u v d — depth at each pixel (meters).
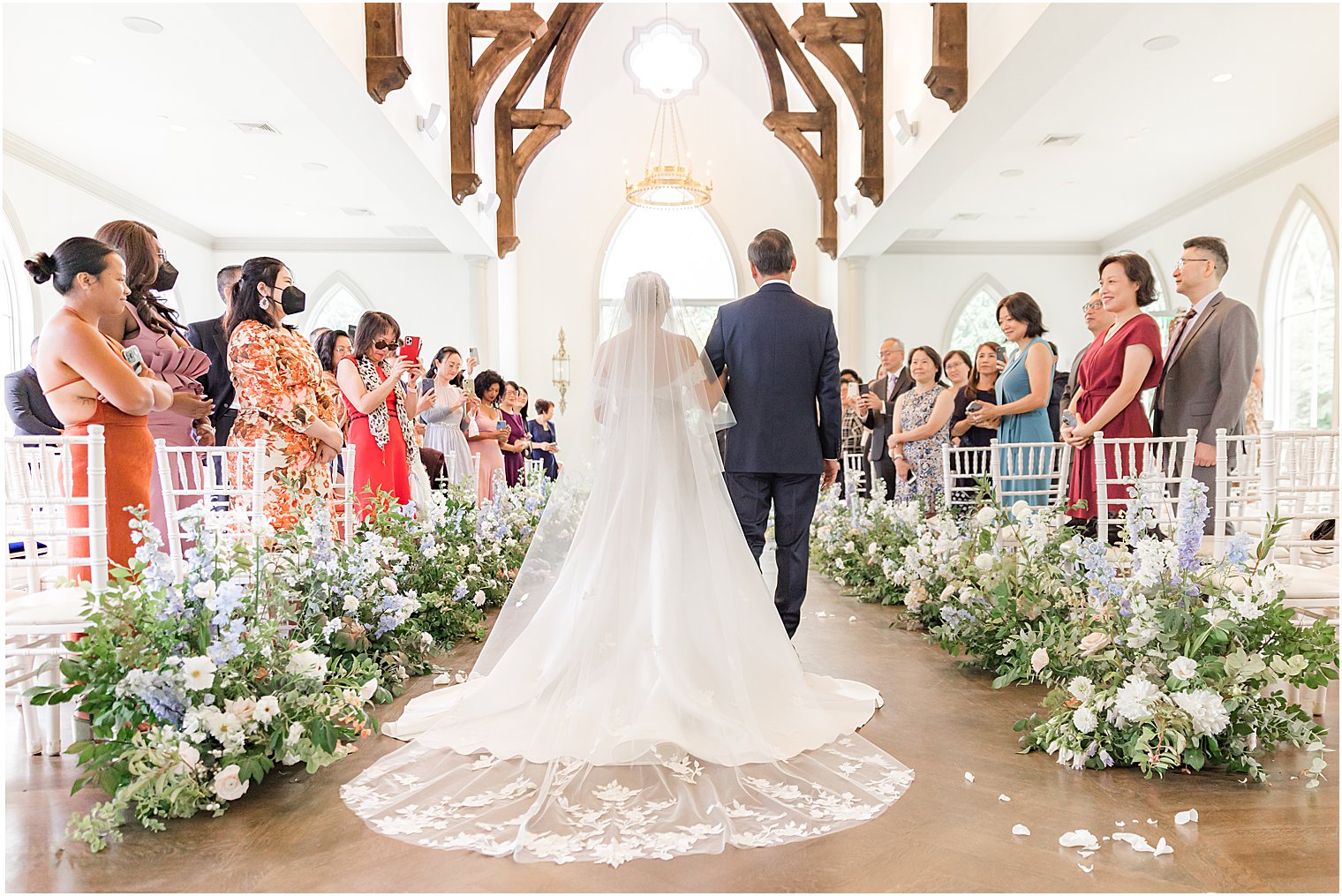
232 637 2.01
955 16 5.89
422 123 6.96
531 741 2.28
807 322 3.14
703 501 2.58
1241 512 3.16
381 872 1.66
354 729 2.17
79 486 2.38
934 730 2.50
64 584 2.16
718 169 12.57
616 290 12.67
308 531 2.83
